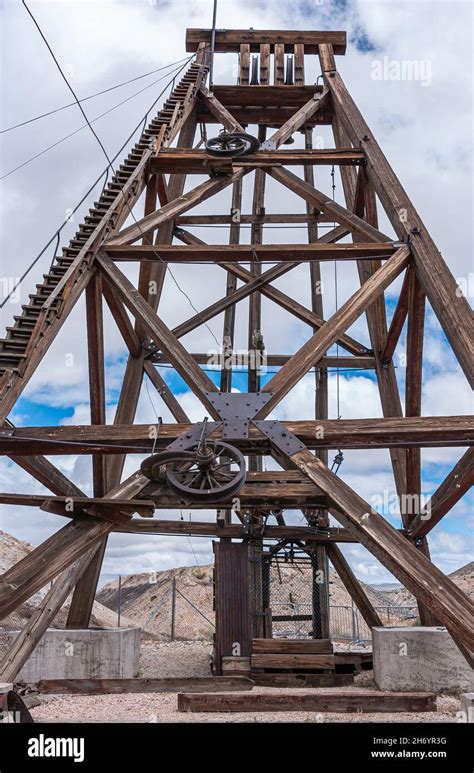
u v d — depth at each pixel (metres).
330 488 9.28
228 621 12.95
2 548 26.81
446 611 8.29
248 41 17.86
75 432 9.62
